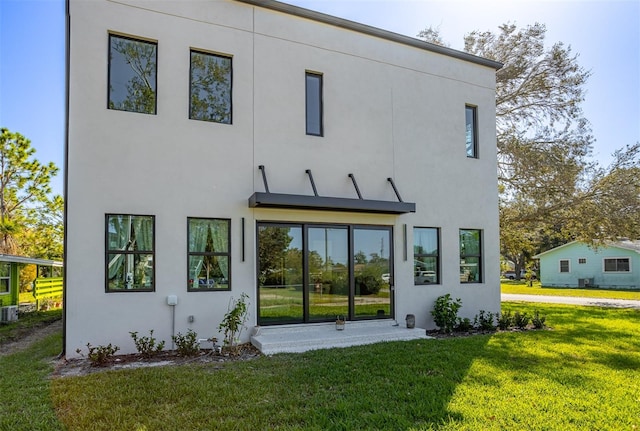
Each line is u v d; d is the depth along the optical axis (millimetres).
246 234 8445
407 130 10453
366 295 9578
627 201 16844
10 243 20516
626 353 7512
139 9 7883
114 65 7750
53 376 5945
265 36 8953
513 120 17828
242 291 8305
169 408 4660
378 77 10195
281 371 6121
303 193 9039
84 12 7473
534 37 17234
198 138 8172
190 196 8023
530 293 24891
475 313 11008
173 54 8094
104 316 7258
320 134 9438
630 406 4809
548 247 39062
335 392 5219
